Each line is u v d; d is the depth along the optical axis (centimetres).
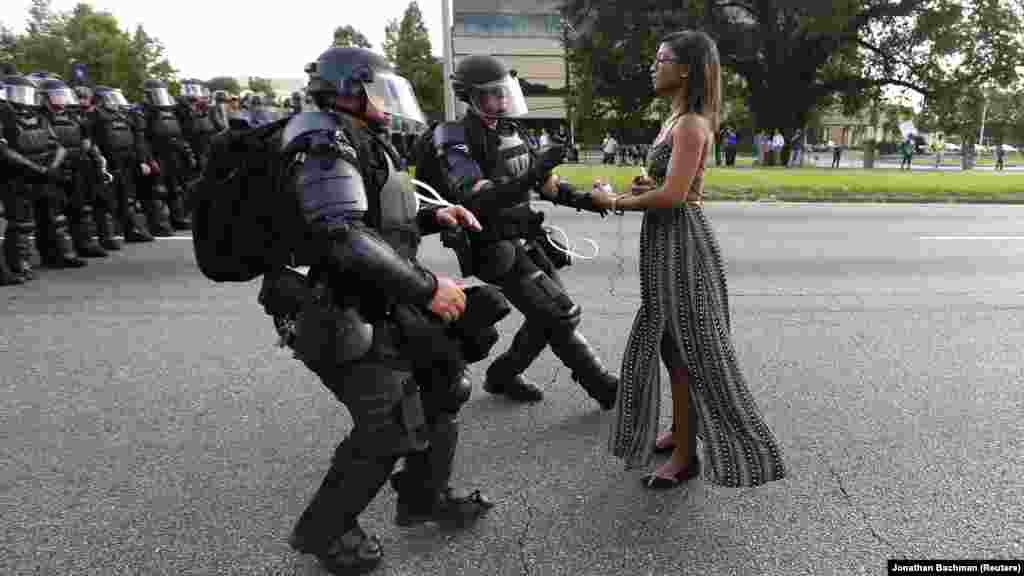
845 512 246
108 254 759
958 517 242
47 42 4975
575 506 252
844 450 296
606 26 3108
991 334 468
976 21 2933
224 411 337
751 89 3388
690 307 243
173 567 213
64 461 284
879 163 3875
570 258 353
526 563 216
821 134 6588
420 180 310
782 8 2991
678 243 244
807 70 3266
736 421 242
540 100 6312
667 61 239
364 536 211
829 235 884
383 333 191
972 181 1464
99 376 384
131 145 817
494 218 301
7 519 241
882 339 456
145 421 325
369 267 167
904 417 331
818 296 576
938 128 3266
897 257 746
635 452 258
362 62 186
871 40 3180
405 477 228
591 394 340
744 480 241
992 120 3838
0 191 597
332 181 167
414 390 200
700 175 244
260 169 182
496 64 298
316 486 265
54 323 488
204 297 567
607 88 3350
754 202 1251
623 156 3259
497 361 353
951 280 639
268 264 189
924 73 3102
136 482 267
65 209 712
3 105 582
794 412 337
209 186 183
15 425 319
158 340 450
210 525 238
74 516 243
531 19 6266
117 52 4991
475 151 295
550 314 318
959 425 322
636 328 259
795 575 210
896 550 222
